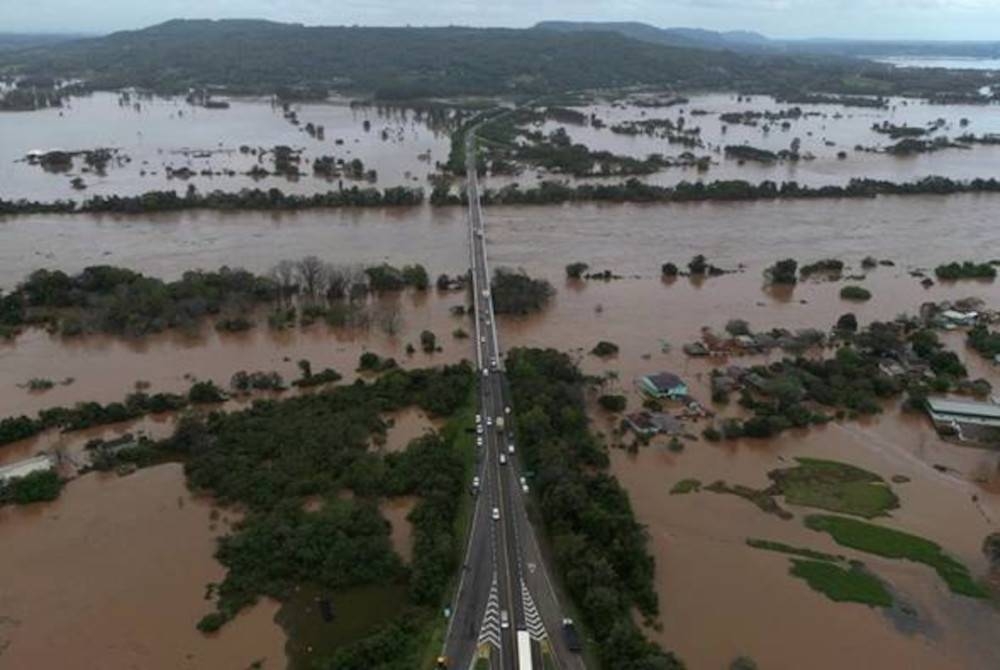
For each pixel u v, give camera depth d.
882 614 108.81
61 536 122.75
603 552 113.38
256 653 101.50
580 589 107.38
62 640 103.38
